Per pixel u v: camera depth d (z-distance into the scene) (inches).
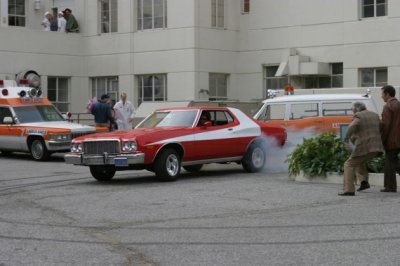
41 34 1152.2
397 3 955.3
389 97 496.4
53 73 1167.6
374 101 792.9
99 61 1185.4
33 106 887.7
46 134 824.3
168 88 1093.1
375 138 483.8
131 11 1136.8
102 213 438.3
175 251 325.7
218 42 1090.7
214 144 625.9
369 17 989.2
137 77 1143.6
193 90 1058.1
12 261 309.9
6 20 1192.8
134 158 566.9
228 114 653.9
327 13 1023.6
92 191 543.2
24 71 1126.4
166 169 587.5
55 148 818.8
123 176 655.1
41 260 311.4
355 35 996.6
